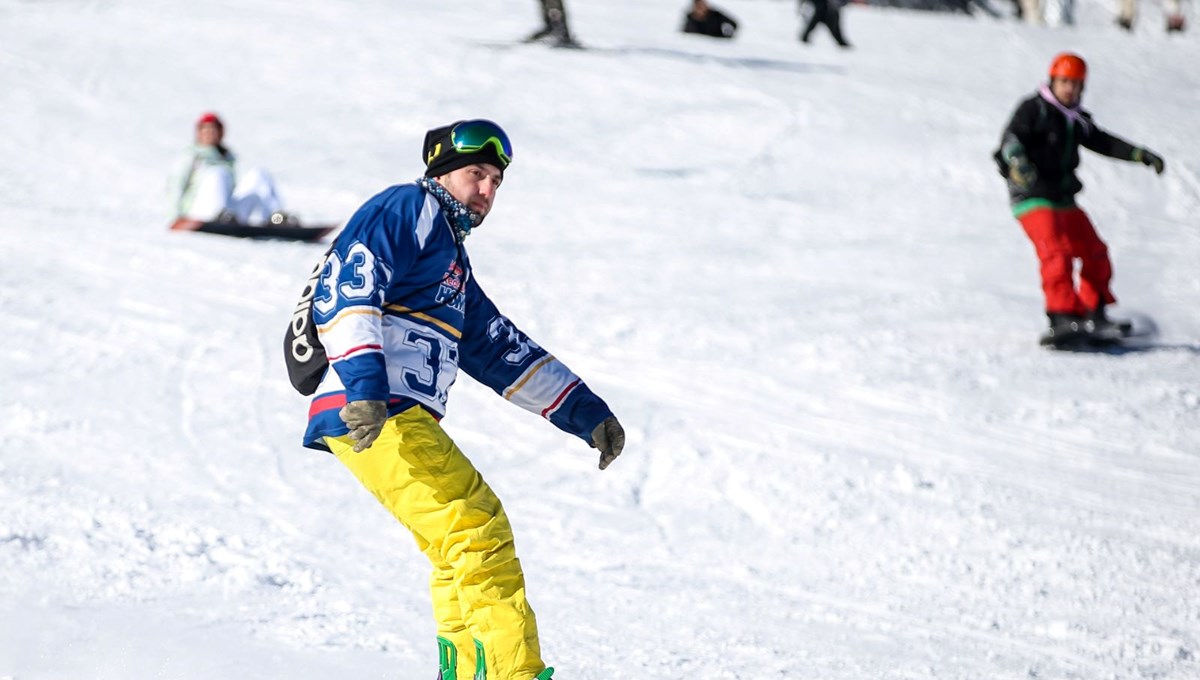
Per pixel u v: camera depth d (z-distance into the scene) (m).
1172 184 46.72
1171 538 16.83
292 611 12.59
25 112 48.59
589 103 53.44
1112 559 15.91
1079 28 98.38
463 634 9.77
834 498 17.70
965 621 13.84
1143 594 14.86
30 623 11.62
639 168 45.97
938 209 42.94
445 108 52.06
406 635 12.17
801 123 51.19
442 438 9.51
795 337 26.11
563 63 59.06
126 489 15.99
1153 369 25.14
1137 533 16.94
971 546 16.20
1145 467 19.78
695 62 60.50
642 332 25.83
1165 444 20.86
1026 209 26.39
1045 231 26.08
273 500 16.17
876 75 60.88
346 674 10.98
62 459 16.97
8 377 20.22
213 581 13.33
